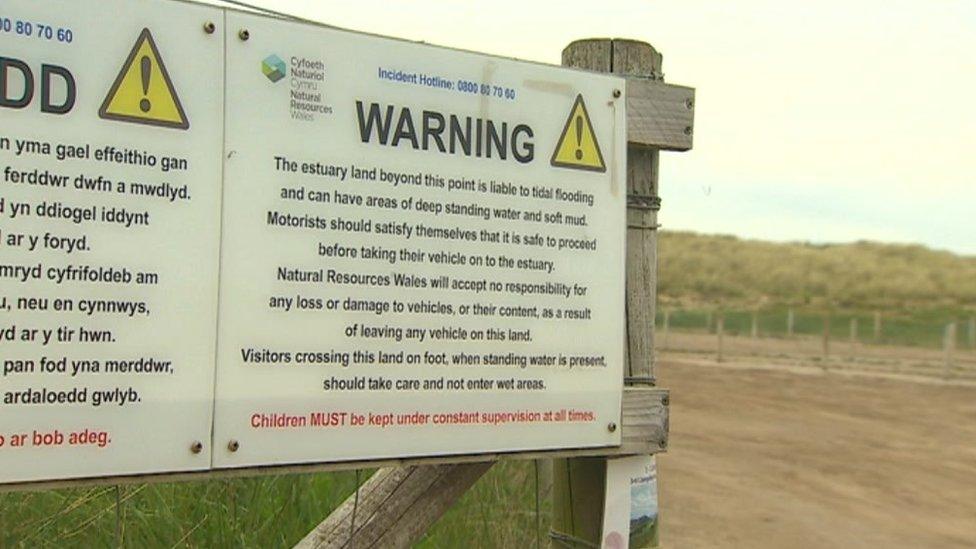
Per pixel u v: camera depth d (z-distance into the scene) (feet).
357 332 10.49
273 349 10.11
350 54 10.52
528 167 11.44
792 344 114.93
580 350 11.74
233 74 9.99
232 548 14.75
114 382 9.43
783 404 56.80
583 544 12.66
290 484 16.63
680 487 32.01
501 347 11.25
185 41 9.78
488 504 18.90
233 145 9.97
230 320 9.91
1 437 9.02
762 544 25.82
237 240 9.96
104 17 9.46
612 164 11.98
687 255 229.04
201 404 9.78
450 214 10.98
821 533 27.53
